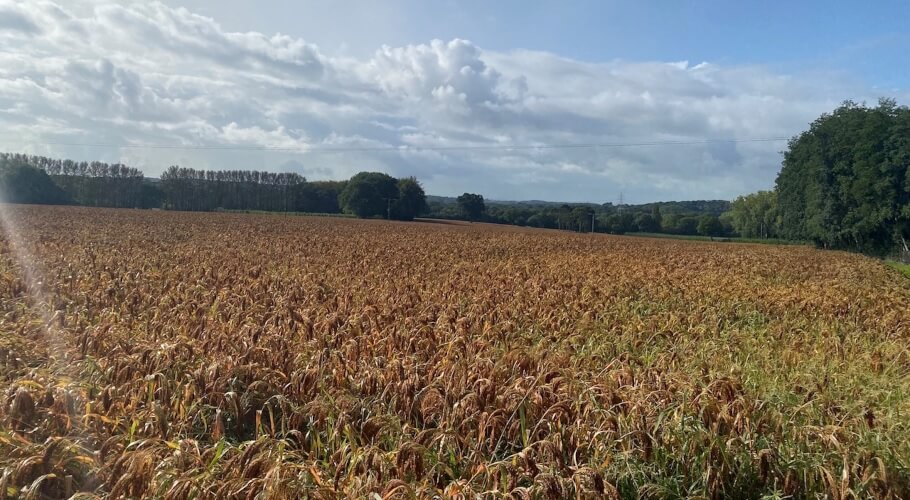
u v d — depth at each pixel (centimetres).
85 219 4878
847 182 6128
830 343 1073
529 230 8075
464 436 620
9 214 5112
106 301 1164
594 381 736
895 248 5878
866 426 654
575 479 499
